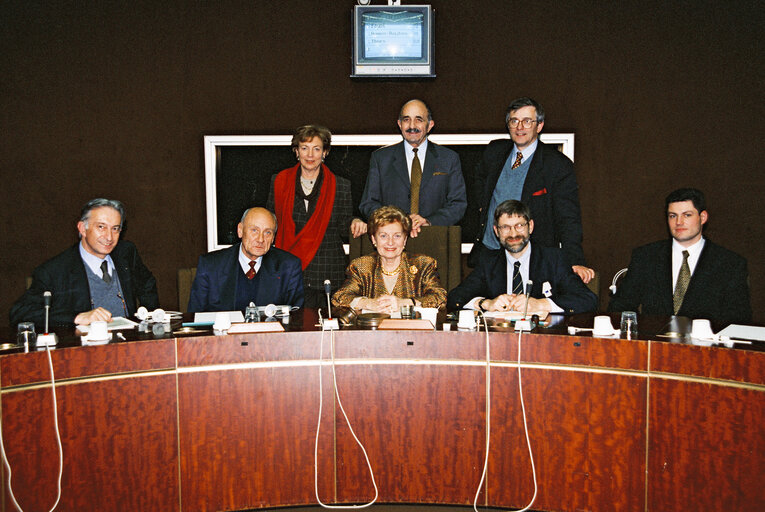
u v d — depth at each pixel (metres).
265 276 3.11
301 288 3.18
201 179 4.53
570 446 2.35
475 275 3.25
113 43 4.44
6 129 4.45
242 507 2.43
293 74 4.48
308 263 3.94
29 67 4.43
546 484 2.39
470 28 4.45
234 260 3.11
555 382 2.36
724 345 2.17
